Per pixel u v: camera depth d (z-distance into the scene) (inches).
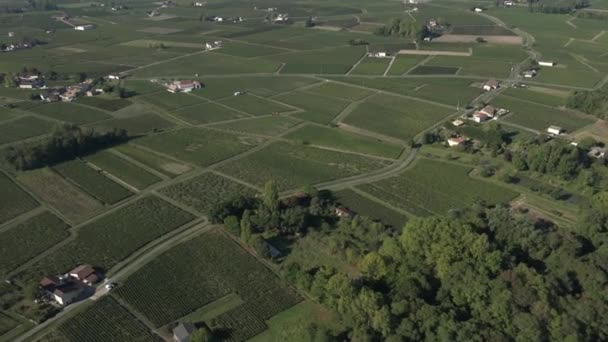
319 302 6033.5
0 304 6136.8
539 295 5285.4
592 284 5526.6
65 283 6402.6
